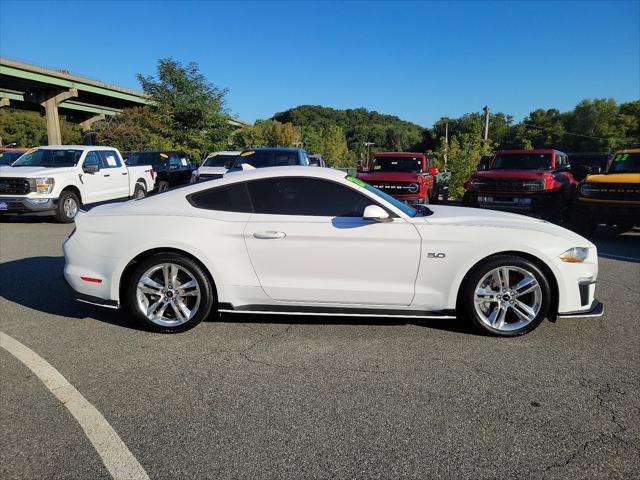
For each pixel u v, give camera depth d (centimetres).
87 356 375
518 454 253
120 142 3347
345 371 350
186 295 420
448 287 406
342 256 406
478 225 408
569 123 9644
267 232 407
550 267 400
